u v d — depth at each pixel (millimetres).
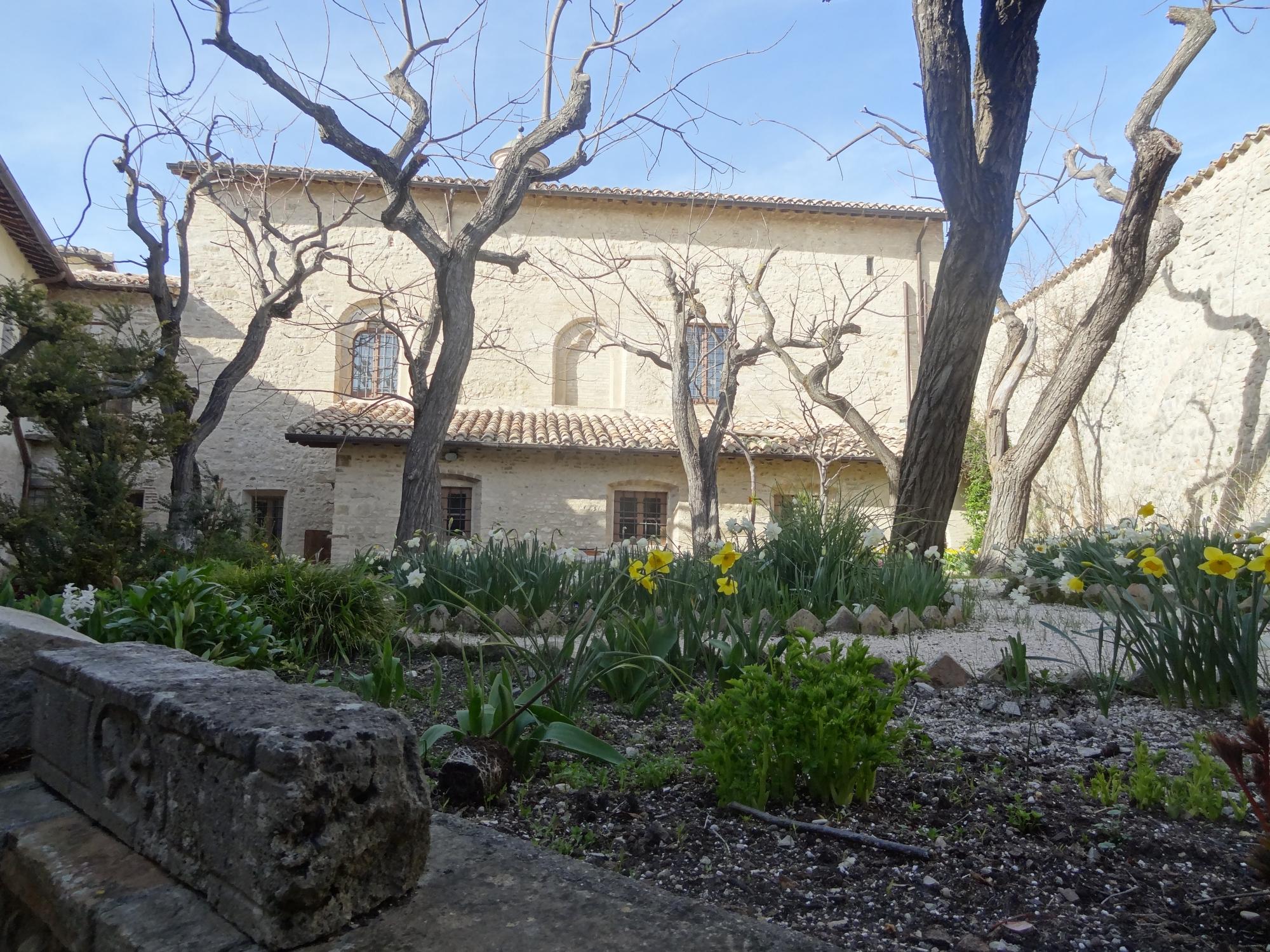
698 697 3637
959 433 8734
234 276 18797
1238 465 13602
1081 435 17984
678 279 18578
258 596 5379
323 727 1558
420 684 4277
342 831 1505
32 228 14219
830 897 2008
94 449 8914
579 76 11852
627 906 1584
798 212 19922
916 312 20109
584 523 17484
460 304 11883
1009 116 8383
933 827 2383
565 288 19609
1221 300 14258
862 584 6410
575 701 3236
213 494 13242
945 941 1804
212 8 9922
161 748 1787
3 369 8648
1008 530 13234
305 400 18844
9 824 2062
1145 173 11484
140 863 1807
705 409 19375
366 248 19297
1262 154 13461
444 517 17406
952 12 7914
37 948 1880
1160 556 5758
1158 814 2447
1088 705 3711
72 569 8172
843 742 2482
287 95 10531
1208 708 3578
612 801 2602
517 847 1869
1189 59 11867
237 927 1512
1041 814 2373
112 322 9727
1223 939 1812
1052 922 1887
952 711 3662
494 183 11969
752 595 5758
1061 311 18250
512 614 5672
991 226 8445
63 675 2227
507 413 18766
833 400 14773
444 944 1448
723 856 2221
